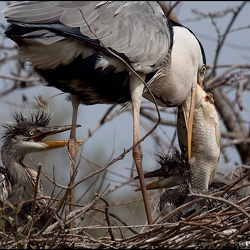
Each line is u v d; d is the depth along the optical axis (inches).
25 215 487.2
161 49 511.2
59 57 480.4
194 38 559.5
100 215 634.8
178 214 509.4
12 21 461.1
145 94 552.4
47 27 464.1
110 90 508.7
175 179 538.3
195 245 439.5
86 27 472.4
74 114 524.1
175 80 541.0
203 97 552.7
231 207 453.1
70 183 429.1
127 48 490.9
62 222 435.8
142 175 504.7
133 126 505.7
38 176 429.7
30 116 542.6
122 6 492.7
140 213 658.8
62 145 523.5
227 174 559.5
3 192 505.7
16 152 515.8
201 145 544.7
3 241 440.5
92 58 482.9
